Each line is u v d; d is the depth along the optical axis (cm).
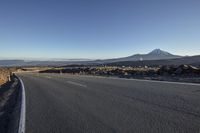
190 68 2745
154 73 3162
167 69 3028
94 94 1364
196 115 782
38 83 2489
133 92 1363
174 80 2095
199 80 1948
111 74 3841
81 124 740
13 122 826
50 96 1397
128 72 3766
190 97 1116
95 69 5800
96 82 2145
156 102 1028
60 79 2952
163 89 1446
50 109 1000
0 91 2319
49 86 2056
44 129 707
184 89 1412
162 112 847
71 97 1304
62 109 987
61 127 719
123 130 657
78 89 1669
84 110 943
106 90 1517
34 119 835
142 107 944
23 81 2988
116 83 1961
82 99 1211
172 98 1108
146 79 2367
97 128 689
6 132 717
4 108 1162
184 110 859
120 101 1093
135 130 652
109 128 683
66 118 827
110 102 1081
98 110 929
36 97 1385
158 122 722
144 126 686
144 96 1202
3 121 868
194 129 639
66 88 1792
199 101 1010
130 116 809
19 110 1016
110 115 836
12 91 1962
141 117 791
